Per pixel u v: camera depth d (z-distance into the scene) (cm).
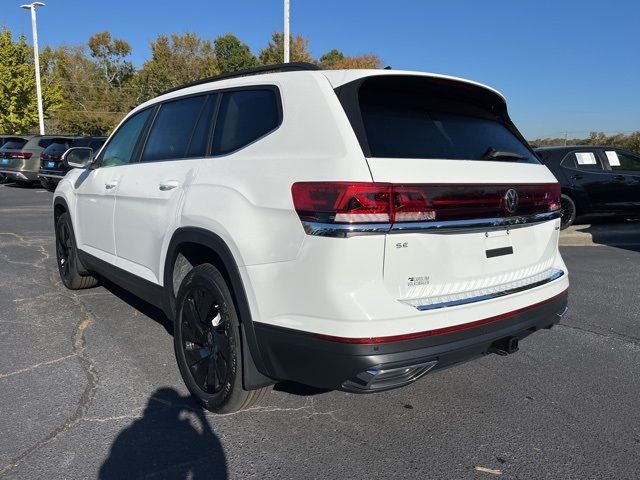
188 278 328
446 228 262
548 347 449
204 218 306
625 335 479
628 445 298
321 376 252
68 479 258
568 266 768
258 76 324
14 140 1931
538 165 339
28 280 616
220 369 313
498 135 336
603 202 1051
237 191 289
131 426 308
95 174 483
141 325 471
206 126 348
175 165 359
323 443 295
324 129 263
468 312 266
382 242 243
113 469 267
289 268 256
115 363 391
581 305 570
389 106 287
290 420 319
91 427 305
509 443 298
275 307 264
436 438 302
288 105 288
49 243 840
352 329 238
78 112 5256
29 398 336
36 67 3016
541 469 275
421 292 260
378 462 279
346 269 239
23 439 291
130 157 437
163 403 335
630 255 852
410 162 259
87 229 500
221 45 5747
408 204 247
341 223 238
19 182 2062
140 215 389
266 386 298
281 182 266
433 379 381
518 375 390
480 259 286
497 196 287
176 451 285
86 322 476
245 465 274
